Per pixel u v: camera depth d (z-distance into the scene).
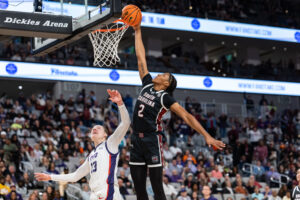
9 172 15.25
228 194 16.81
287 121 27.16
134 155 5.23
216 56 37.53
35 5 7.41
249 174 20.56
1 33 6.68
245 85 28.39
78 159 17.55
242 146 21.75
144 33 30.11
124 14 5.85
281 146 23.50
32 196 13.50
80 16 6.91
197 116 23.64
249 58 34.50
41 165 16.36
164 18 27.11
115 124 21.70
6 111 20.73
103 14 6.47
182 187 16.06
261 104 28.33
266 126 26.17
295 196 9.35
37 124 19.52
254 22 29.97
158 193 5.09
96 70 24.56
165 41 33.66
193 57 32.16
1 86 26.36
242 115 27.50
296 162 22.31
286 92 29.58
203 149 21.92
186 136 22.66
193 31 27.91
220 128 24.45
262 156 21.84
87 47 27.45
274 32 30.44
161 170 5.11
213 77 27.61
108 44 7.48
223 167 19.72
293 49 35.28
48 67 23.52
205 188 13.67
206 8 29.89
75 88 26.88
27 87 27.02
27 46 25.50
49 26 6.77
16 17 6.55
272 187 19.86
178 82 26.70
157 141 5.15
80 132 19.62
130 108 23.48
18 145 17.00
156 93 5.22
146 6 26.72
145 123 5.17
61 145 17.97
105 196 5.44
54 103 22.80
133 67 27.75
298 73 33.19
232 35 29.08
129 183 16.17
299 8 35.81
